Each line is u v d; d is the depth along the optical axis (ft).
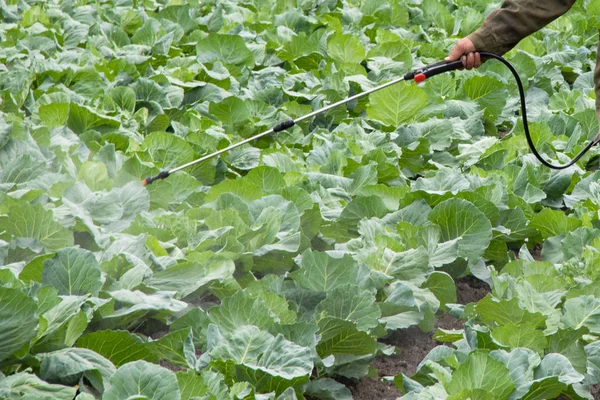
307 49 47.21
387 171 31.24
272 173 27.45
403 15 57.67
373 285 22.11
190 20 50.90
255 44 46.78
